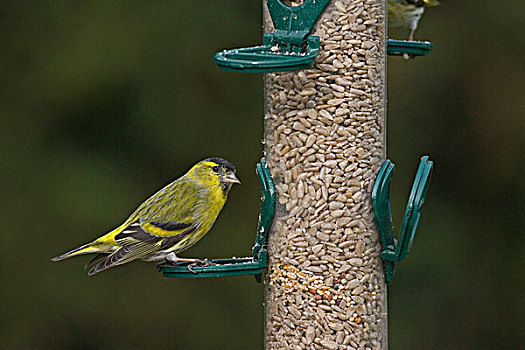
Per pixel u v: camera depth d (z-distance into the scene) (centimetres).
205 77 1555
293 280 962
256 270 973
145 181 1557
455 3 1580
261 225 977
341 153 952
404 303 1528
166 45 1559
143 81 1559
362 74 951
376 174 960
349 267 951
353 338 953
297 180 959
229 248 1516
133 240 1021
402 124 1567
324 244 955
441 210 1552
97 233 1552
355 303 953
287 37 928
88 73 1562
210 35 1557
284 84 962
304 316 959
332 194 953
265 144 982
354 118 952
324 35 945
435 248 1541
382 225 952
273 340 976
